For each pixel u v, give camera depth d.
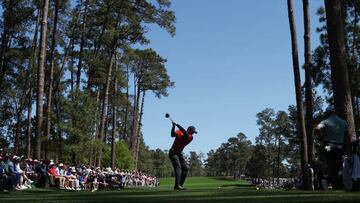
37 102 25.03
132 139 69.06
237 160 151.38
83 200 6.09
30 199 7.14
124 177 35.12
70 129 31.88
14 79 46.34
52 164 24.41
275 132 108.88
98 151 34.84
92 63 41.69
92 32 42.06
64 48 41.28
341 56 12.22
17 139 47.12
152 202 5.21
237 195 6.91
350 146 8.69
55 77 42.84
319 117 36.06
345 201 4.66
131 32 37.84
